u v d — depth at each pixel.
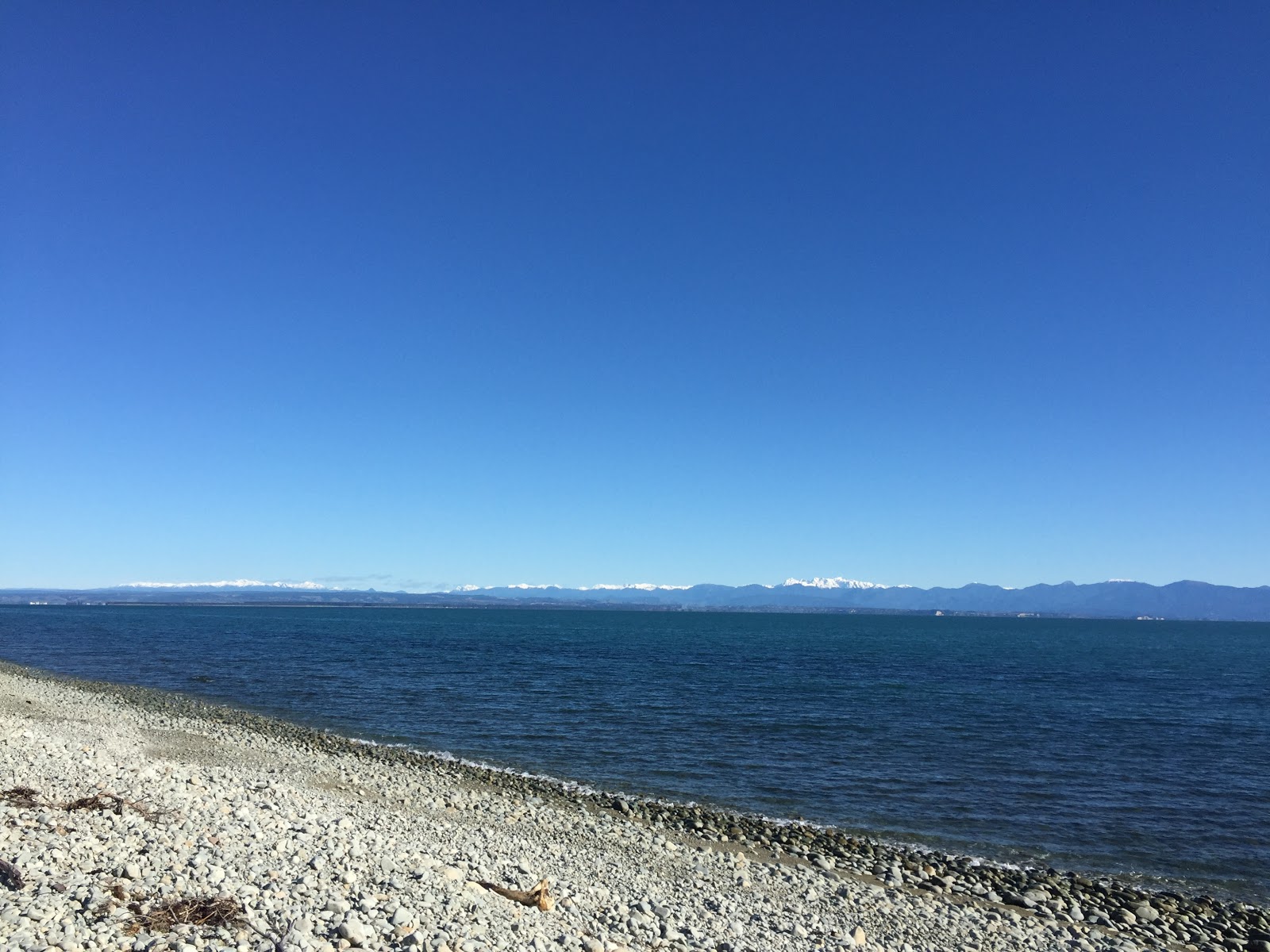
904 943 14.67
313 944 9.37
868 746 36.47
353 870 12.65
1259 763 35.16
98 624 166.25
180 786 17.80
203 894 10.44
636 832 21.84
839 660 94.06
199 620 199.62
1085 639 188.88
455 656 85.88
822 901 16.80
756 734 38.81
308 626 174.50
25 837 11.76
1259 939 16.78
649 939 12.55
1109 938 16.16
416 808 22.67
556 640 128.38
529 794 26.14
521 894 13.20
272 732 35.84
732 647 121.06
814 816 25.20
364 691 53.28
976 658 105.50
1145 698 59.56
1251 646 165.75
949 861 21.11
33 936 8.60
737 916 14.94
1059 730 42.66
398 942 9.94
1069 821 25.44
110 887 10.30
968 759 34.09
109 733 30.48
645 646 117.19
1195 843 23.66
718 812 24.94
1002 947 15.02
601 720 42.41
